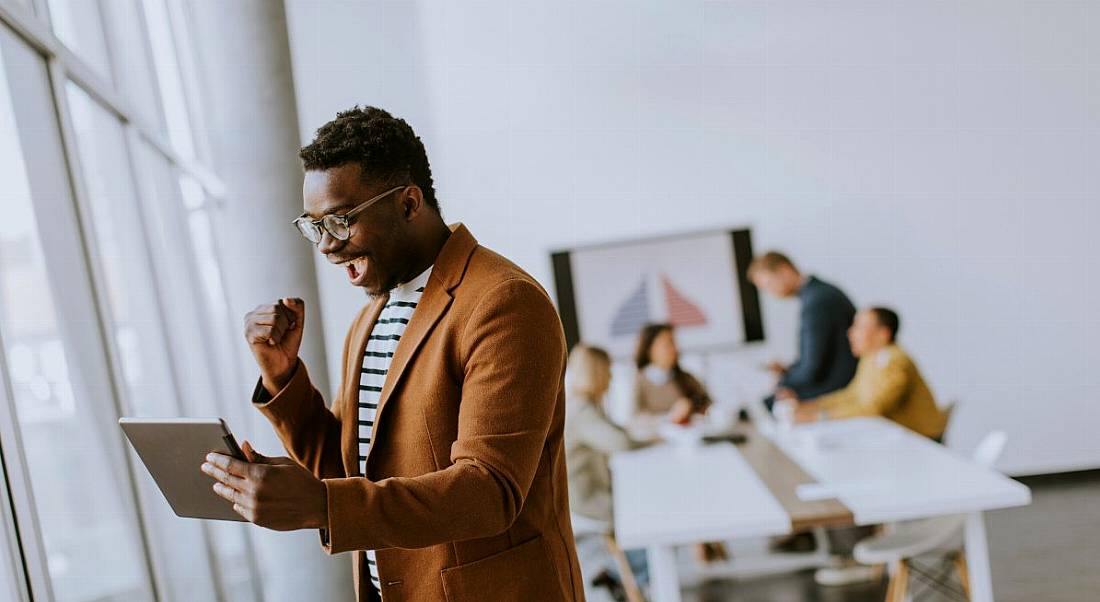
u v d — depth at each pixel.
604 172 6.28
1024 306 6.19
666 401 5.51
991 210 6.18
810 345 5.65
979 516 3.15
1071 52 6.11
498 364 1.32
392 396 1.40
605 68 6.25
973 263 6.20
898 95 6.19
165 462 1.30
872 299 6.23
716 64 6.23
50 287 2.02
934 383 6.21
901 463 3.60
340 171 1.33
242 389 4.44
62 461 1.94
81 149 2.46
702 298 6.26
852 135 6.21
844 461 3.77
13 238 1.86
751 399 6.25
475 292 1.38
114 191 2.76
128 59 3.37
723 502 3.31
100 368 2.26
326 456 1.58
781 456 4.00
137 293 2.84
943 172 6.20
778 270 5.81
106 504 2.16
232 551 3.82
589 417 4.37
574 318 6.23
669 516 3.18
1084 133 6.13
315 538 4.18
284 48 4.24
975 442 6.19
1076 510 5.34
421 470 1.39
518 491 1.30
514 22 6.23
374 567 1.51
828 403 5.41
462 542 1.41
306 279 4.23
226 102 4.16
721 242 6.27
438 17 6.23
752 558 4.96
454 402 1.39
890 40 6.18
